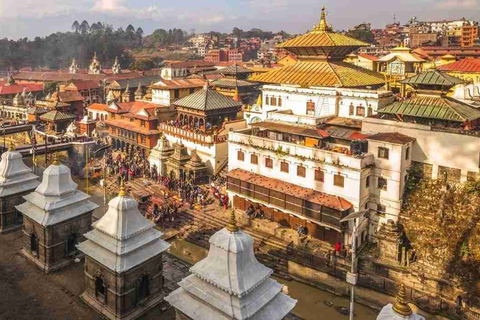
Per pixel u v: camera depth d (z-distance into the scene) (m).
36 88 146.25
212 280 20.22
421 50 130.25
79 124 94.38
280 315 20.70
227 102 72.50
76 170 74.88
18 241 34.00
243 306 19.45
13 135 92.44
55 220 29.30
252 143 50.66
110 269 24.34
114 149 84.88
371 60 89.00
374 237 42.78
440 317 34.06
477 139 38.91
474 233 36.78
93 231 26.44
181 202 55.88
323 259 39.75
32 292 27.48
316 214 42.62
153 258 26.25
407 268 37.41
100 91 140.00
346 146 47.50
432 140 41.56
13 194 35.00
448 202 39.69
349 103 52.75
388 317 17.81
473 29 168.75
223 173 61.81
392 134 42.91
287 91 59.22
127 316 25.08
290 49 64.44
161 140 66.94
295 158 46.00
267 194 47.28
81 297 26.97
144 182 64.25
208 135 62.84
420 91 45.03
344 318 35.50
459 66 78.50
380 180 42.25
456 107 42.72
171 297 21.66
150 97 103.62
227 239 20.41
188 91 91.31
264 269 21.27
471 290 34.00
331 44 59.25
